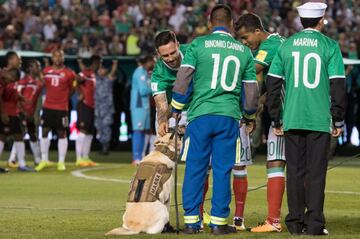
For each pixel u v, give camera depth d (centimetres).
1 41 8569
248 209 3716
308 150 2817
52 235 2886
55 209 3700
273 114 2859
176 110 2864
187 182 2859
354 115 7250
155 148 2945
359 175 5297
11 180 5119
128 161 6712
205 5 9244
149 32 8531
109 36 8956
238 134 2866
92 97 6297
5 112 5712
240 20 3106
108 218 3409
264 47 3030
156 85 3097
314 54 2805
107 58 7362
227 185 2855
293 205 2844
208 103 2836
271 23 8600
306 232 2836
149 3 9431
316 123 2788
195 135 2848
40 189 4581
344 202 3931
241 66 2848
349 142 7325
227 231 2873
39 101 6581
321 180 2797
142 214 2809
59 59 5931
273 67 2852
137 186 2848
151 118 6344
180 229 2966
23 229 3083
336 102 2784
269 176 3034
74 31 9075
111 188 4625
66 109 5941
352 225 3178
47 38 9088
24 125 6069
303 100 2800
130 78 7444
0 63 7106
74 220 3347
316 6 2839
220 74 2830
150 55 6328
